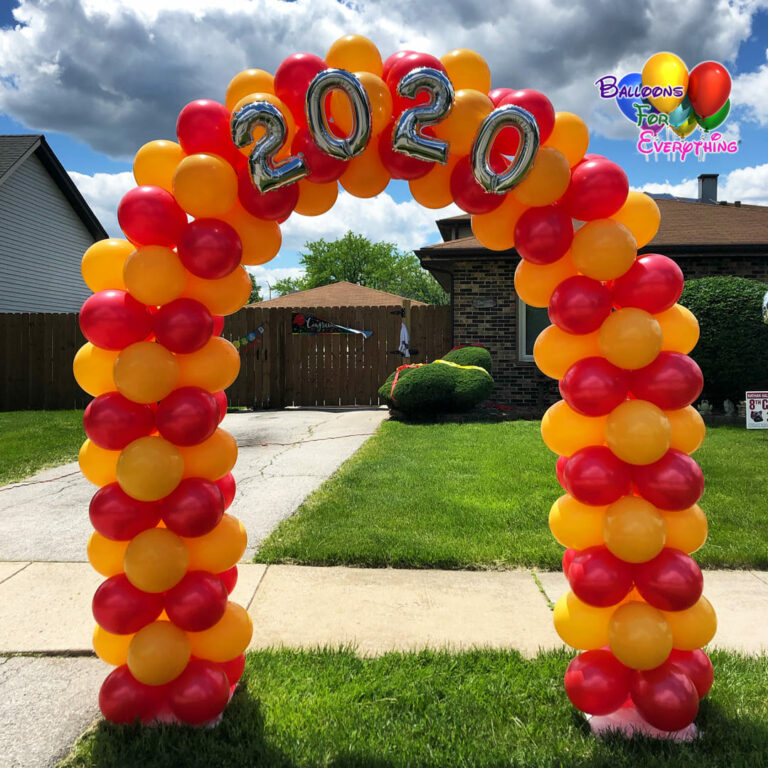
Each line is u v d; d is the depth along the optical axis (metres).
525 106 2.25
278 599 3.55
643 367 2.36
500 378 12.22
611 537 2.26
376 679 2.67
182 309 2.35
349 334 13.20
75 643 3.06
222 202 2.32
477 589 3.68
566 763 2.15
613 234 2.29
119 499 2.34
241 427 10.41
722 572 3.98
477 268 12.27
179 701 2.31
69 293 21.03
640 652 2.21
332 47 2.37
